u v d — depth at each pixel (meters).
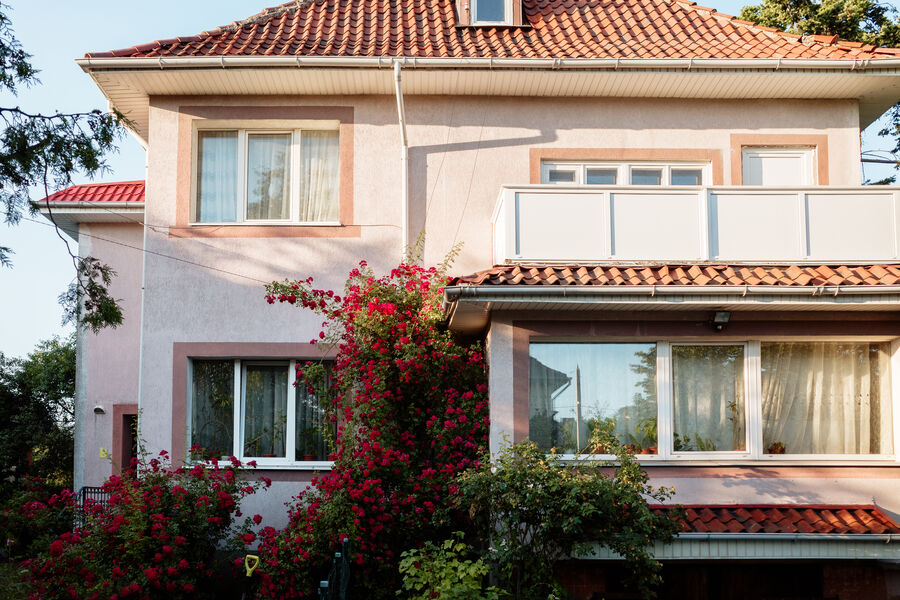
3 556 11.72
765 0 20.62
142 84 11.47
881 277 9.59
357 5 13.43
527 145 11.98
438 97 12.02
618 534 8.77
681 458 9.92
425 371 10.22
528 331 9.95
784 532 9.26
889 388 10.30
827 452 10.21
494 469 9.32
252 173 12.05
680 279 9.52
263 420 11.53
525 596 8.74
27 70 11.57
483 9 12.87
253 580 9.89
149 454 10.68
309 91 11.81
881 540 9.28
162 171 11.66
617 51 11.62
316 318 11.43
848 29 19.84
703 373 10.23
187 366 11.34
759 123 12.08
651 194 10.37
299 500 11.04
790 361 10.34
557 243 10.27
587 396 10.08
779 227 10.36
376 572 9.56
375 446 9.46
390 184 11.81
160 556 8.46
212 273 11.52
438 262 11.71
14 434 19.03
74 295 12.08
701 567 10.20
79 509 10.30
